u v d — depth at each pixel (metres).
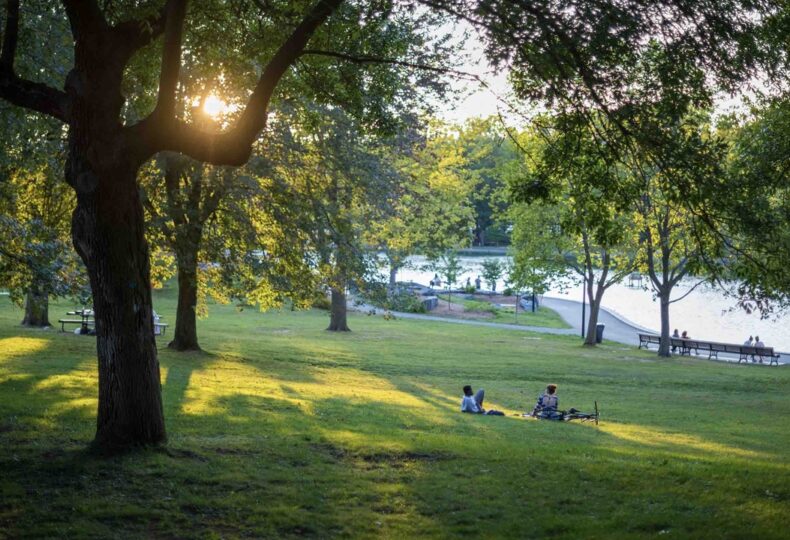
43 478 10.18
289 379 25.53
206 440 13.05
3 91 11.01
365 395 23.11
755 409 26.42
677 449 17.19
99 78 10.80
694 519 9.38
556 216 46.47
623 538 8.59
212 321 49.31
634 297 90.19
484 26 12.05
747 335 59.31
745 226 12.50
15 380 18.52
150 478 10.40
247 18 15.80
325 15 11.23
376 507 9.87
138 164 11.12
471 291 76.50
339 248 28.50
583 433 18.94
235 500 9.77
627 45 11.56
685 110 12.16
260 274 27.16
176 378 21.95
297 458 12.18
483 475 11.55
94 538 8.29
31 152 19.62
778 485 11.20
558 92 12.38
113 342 11.38
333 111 26.59
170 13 10.81
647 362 39.19
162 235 25.00
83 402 15.80
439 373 31.77
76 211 11.09
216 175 25.00
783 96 12.81
